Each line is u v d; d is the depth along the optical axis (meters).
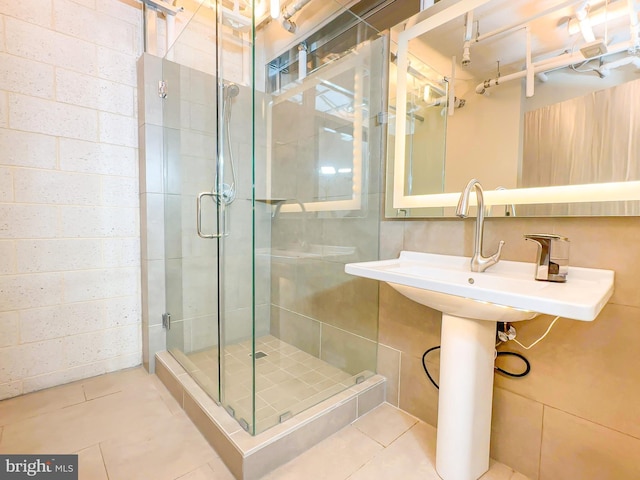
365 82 1.78
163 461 1.27
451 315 1.15
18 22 1.62
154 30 2.04
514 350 1.25
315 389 1.62
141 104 1.97
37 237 1.72
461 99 1.39
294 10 1.99
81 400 1.68
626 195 0.99
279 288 2.06
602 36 1.05
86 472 1.21
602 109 1.04
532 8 1.19
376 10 1.80
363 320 1.79
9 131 1.62
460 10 1.38
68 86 1.77
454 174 1.42
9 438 1.38
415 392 1.59
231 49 1.72
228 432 1.26
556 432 1.16
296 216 2.08
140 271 2.08
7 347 1.67
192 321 1.79
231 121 1.71
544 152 1.17
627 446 1.02
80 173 1.83
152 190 2.00
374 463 1.28
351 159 1.85
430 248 1.51
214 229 1.63
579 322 1.09
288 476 1.21
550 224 1.15
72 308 1.85
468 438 1.15
